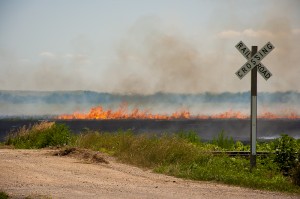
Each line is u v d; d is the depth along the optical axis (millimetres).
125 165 52031
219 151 58312
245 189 40250
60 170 47688
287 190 40688
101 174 45969
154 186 40125
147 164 51375
